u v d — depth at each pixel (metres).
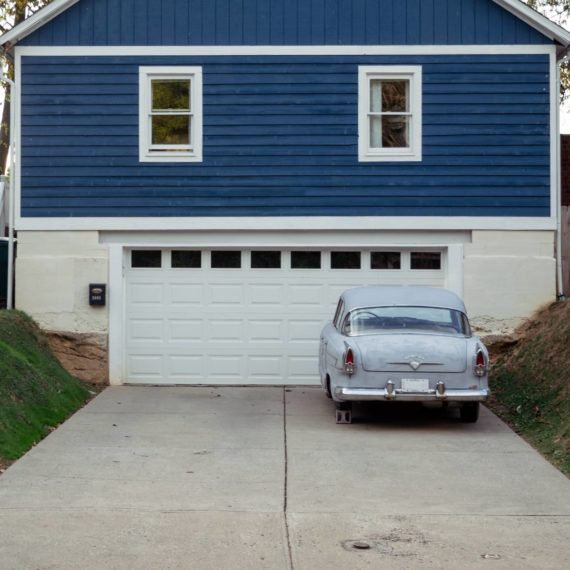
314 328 16.50
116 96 16.20
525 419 12.78
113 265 16.30
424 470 10.04
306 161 16.20
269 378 16.50
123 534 7.57
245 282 16.52
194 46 16.19
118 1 16.22
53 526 7.78
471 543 7.45
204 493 8.97
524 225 16.17
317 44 16.22
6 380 12.46
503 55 16.17
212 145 16.22
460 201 16.19
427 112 16.19
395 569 6.81
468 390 11.88
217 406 14.28
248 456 10.69
